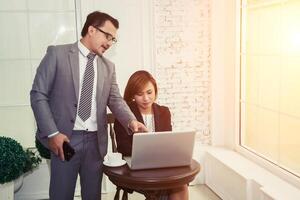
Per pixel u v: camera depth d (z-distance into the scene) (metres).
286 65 2.94
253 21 3.41
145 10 3.59
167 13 3.65
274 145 3.15
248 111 3.58
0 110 3.46
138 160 2.14
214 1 3.67
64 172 2.30
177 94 3.80
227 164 3.25
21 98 3.48
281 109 3.03
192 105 3.86
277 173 2.96
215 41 3.73
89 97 2.30
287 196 2.53
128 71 3.64
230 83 3.69
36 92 2.16
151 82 2.67
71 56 2.24
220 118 3.87
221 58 3.78
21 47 3.43
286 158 2.98
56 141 2.11
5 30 3.38
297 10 2.79
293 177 2.75
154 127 2.66
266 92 3.25
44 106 2.14
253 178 2.89
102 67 2.37
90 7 3.47
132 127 2.33
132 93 2.65
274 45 3.10
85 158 2.36
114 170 2.19
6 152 2.82
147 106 2.68
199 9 3.72
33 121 3.51
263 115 3.31
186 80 3.80
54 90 2.23
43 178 3.50
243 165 3.23
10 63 3.43
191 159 2.25
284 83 2.97
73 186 2.37
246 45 3.53
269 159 3.19
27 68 3.46
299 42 2.77
